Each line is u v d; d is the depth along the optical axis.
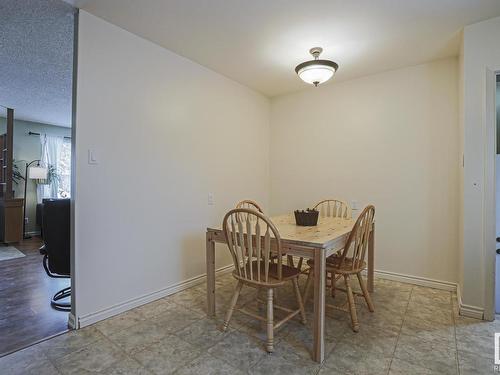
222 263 3.36
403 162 3.07
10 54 2.89
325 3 2.00
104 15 2.16
